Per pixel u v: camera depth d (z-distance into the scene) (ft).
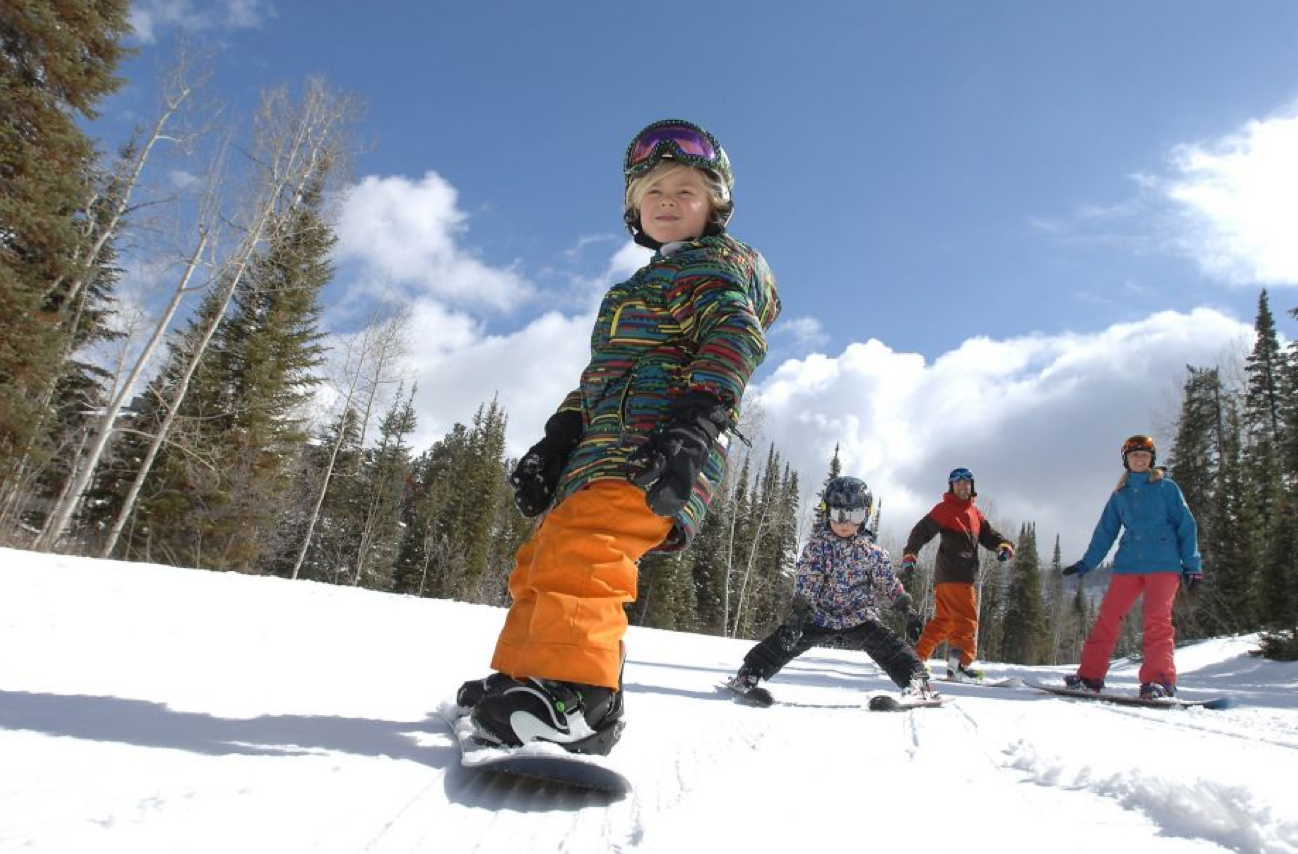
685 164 6.22
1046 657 210.38
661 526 5.23
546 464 6.13
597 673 4.82
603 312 6.16
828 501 12.33
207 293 63.16
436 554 138.10
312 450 115.85
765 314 6.21
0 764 3.63
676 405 4.93
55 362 52.44
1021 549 199.62
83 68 52.34
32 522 65.16
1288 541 69.62
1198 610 82.17
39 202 50.90
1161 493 17.70
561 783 4.32
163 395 62.95
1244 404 103.81
